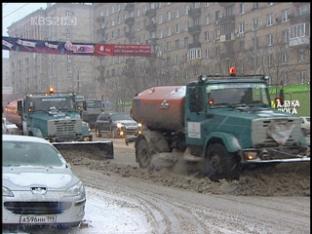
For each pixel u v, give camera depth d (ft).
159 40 365.81
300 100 144.25
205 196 59.77
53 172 43.65
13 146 47.03
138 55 192.95
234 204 54.75
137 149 86.17
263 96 71.41
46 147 48.37
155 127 83.46
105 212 50.01
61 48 179.63
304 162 63.93
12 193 39.50
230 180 63.87
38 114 113.29
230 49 293.84
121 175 78.02
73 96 116.57
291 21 266.98
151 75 269.03
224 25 314.96
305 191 60.75
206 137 68.33
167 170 76.79
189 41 341.62
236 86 70.69
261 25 288.10
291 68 252.42
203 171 69.56
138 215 48.80
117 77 342.03
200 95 70.08
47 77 381.60
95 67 382.22
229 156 63.82
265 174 64.18
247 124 62.23
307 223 45.73
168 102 77.15
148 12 369.30
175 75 256.32
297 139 63.26
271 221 46.52
